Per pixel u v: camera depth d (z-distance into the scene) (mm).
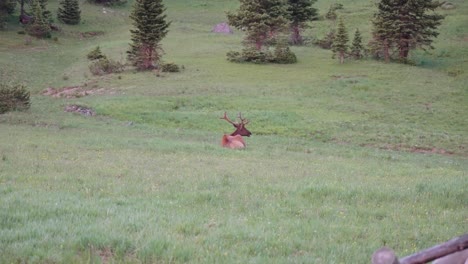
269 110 96312
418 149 75562
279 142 72500
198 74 129250
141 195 27953
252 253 17703
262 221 22750
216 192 29109
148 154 48906
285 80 123938
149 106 95688
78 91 114188
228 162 46062
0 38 179000
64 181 31266
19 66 139000
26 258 15594
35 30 188250
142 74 131000
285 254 17891
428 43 153250
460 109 104250
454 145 77938
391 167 50875
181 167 40938
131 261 15820
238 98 104562
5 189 26891
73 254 16062
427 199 30531
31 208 22125
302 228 21719
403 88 118812
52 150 47750
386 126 87938
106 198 26266
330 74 131000
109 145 54031
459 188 32906
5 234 17828
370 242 20281
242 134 66438
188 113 91875
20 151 45750
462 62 152500
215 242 18422
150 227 19719
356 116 94812
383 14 154125
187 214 23219
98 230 18641
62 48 177500
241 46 173500
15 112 85812
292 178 37375
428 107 104625
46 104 97625
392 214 26141
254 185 32531
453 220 25516
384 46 151750
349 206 27766
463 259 10227
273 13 149875
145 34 135125
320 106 100688
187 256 16531
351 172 43844
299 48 173500
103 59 136750
